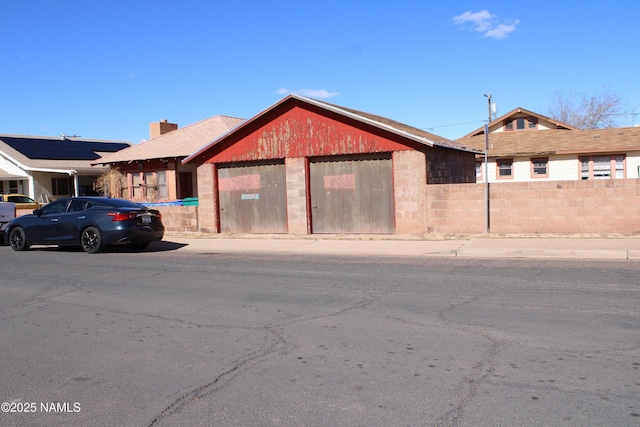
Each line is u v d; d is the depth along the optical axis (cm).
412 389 493
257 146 1861
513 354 572
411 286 935
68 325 750
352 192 1750
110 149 4219
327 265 1209
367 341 635
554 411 439
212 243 1712
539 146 3022
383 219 1716
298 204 1806
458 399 468
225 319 755
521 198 1551
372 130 1691
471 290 886
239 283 1016
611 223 1480
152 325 736
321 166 1788
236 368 562
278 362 575
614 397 462
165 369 566
